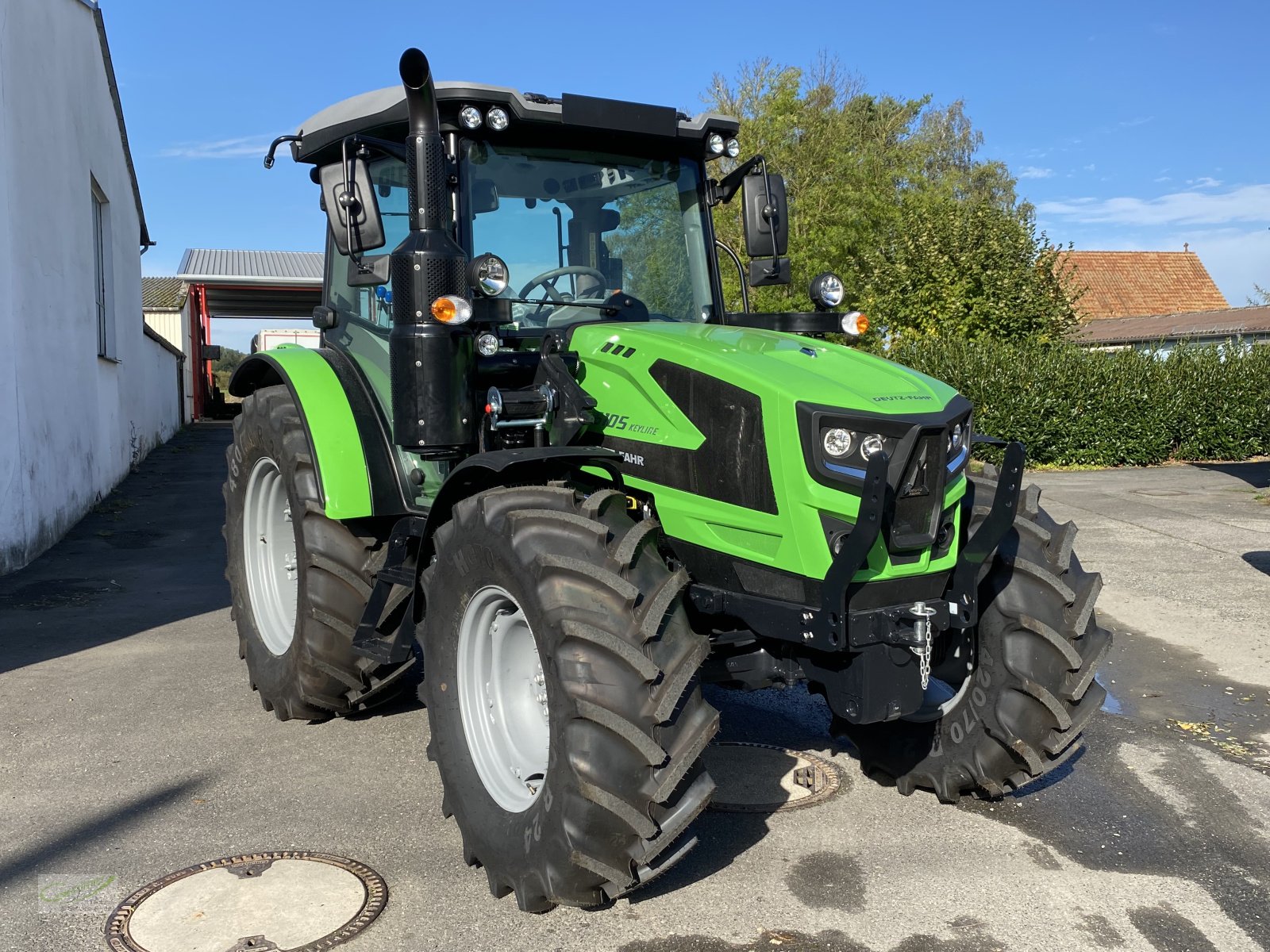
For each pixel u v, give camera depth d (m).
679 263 4.38
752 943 2.99
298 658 4.43
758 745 4.56
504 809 3.22
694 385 3.32
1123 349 16.97
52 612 6.94
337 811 3.87
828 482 3.02
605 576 2.92
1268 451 17.16
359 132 4.37
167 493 12.91
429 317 3.53
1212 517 10.87
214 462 16.64
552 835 2.89
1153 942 3.01
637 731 2.80
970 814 3.88
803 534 3.05
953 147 53.00
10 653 5.96
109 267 13.30
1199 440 16.69
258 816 3.81
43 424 9.16
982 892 3.30
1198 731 4.87
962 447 3.35
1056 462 16.12
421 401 3.53
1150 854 3.58
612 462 3.54
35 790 4.05
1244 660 5.98
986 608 3.63
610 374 3.62
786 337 3.72
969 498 3.67
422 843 3.61
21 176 8.71
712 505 3.29
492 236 3.94
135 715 4.91
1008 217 19.47
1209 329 28.61
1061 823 3.82
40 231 9.23
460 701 3.41
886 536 3.05
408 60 3.35
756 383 3.16
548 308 4.01
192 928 3.04
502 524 3.14
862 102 36.59
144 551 9.16
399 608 4.18
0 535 8.13
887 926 3.09
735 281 17.92
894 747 4.02
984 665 3.66
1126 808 3.96
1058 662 3.53
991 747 3.68
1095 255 39.47
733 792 4.06
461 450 3.67
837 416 3.02
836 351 3.55
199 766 4.29
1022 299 18.50
